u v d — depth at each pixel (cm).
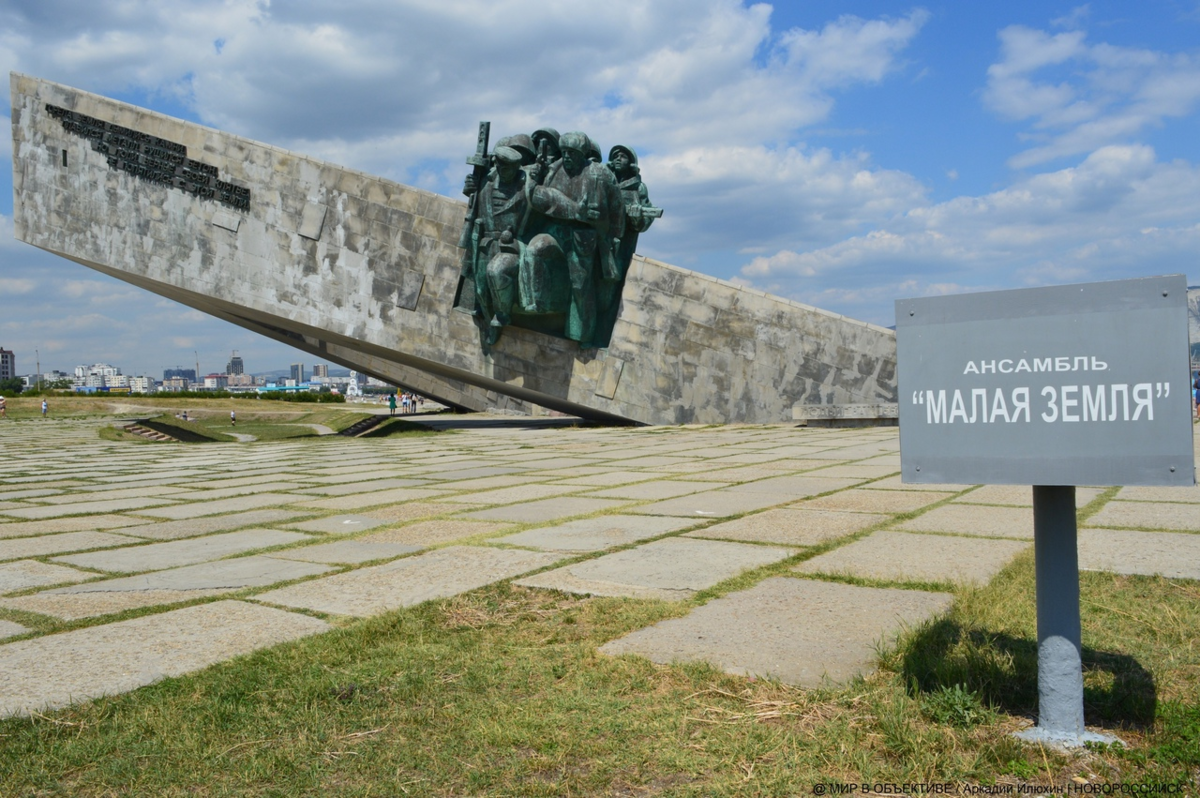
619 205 2469
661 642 434
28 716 351
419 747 320
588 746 317
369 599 548
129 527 920
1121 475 294
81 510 1075
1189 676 370
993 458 312
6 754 317
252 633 473
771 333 2578
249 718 348
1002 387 312
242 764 308
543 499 1045
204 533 865
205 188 2456
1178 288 288
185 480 1433
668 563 631
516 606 520
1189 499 880
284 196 2467
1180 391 287
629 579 580
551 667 401
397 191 2491
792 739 318
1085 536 689
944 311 322
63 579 645
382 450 2059
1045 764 294
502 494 1105
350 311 2481
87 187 2467
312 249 2475
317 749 319
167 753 317
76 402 5159
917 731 320
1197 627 436
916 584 541
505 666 405
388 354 2734
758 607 497
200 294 2505
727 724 333
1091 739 312
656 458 1606
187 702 365
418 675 392
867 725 328
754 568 605
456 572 621
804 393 2577
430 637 457
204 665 418
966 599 488
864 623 458
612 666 397
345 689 376
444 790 288
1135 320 293
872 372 2567
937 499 947
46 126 2477
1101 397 297
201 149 2459
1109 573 554
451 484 1248
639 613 488
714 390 2584
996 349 313
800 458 1515
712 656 409
